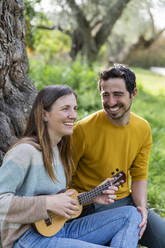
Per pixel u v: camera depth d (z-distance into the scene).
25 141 2.10
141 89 9.65
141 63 18.81
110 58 16.66
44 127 2.18
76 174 2.72
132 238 2.25
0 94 2.68
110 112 2.52
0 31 2.50
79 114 5.93
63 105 2.17
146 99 10.27
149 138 2.76
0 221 2.01
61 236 2.23
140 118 2.74
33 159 2.07
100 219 2.36
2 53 2.55
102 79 2.52
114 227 2.31
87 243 2.13
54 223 2.17
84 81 8.12
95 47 13.86
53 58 14.62
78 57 13.94
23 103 2.80
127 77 2.48
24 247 2.05
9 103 2.75
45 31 14.07
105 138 2.59
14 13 2.65
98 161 2.63
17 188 2.08
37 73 7.57
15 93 2.77
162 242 2.53
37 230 2.10
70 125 2.22
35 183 2.10
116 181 2.37
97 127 2.59
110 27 13.69
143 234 2.60
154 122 7.70
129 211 2.35
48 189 2.16
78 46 14.00
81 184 2.69
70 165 2.37
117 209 2.39
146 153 2.78
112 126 2.59
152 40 16.08
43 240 2.10
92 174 2.68
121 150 2.62
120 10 13.39
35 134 2.21
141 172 2.78
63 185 2.29
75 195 2.29
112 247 2.15
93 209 2.63
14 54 2.68
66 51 15.18
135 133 2.65
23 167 2.03
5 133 2.64
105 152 2.60
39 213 1.99
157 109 9.15
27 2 5.84
